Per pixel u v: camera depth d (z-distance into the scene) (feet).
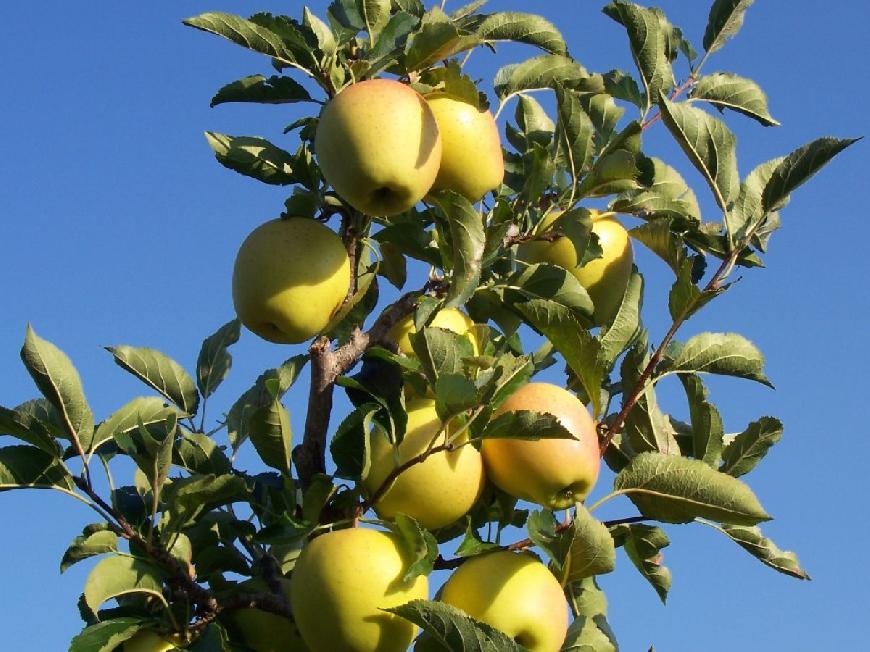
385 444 4.17
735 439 4.58
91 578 4.06
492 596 4.10
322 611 4.00
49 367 4.15
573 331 4.32
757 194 4.56
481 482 4.21
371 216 4.36
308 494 4.10
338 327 4.66
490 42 4.67
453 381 3.98
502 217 4.46
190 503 4.14
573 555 4.15
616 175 4.48
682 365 4.53
